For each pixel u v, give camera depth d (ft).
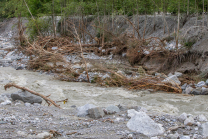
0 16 119.03
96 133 14.16
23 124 14.93
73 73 42.24
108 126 15.65
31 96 23.18
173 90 33.12
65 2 78.02
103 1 64.23
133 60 48.98
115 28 70.74
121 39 55.21
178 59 43.11
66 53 55.88
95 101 27.84
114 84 37.01
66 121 16.51
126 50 53.78
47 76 42.93
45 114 18.17
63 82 38.75
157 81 34.58
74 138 13.20
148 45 53.01
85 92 32.27
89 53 59.21
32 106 20.71
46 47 62.44
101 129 14.90
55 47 60.70
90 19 82.64
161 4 58.85
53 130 13.75
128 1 58.95
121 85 36.81
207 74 36.70
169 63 43.83
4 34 104.83
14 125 14.56
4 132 13.12
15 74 44.01
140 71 40.27
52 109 20.48
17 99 23.24
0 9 107.14
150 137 13.79
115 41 55.11
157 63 45.52
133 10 60.34
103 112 18.57
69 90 33.19
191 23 52.49
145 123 14.93
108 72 43.45
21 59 57.62
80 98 29.22
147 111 21.34
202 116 18.42
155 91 33.45
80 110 20.20
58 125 15.43
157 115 18.81
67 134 13.80
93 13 76.69
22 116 16.84
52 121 16.33
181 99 28.45
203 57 40.09
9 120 15.38
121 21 71.15
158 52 45.91
